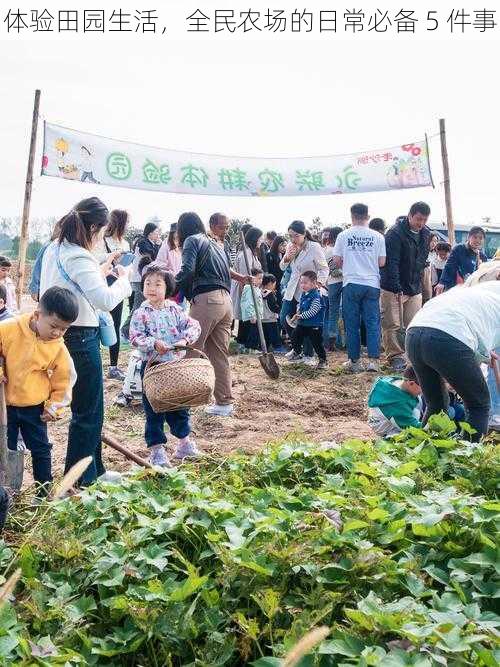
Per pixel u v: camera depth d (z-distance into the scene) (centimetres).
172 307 590
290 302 1164
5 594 209
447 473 430
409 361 527
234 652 274
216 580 299
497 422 644
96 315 477
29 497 419
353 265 966
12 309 828
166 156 1017
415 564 302
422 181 1101
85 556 326
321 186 1085
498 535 314
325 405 825
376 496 362
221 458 533
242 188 1059
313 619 270
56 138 955
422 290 1137
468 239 1018
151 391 537
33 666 238
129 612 277
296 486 407
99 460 509
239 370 1012
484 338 497
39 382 444
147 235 1078
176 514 344
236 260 1148
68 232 465
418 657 231
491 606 288
